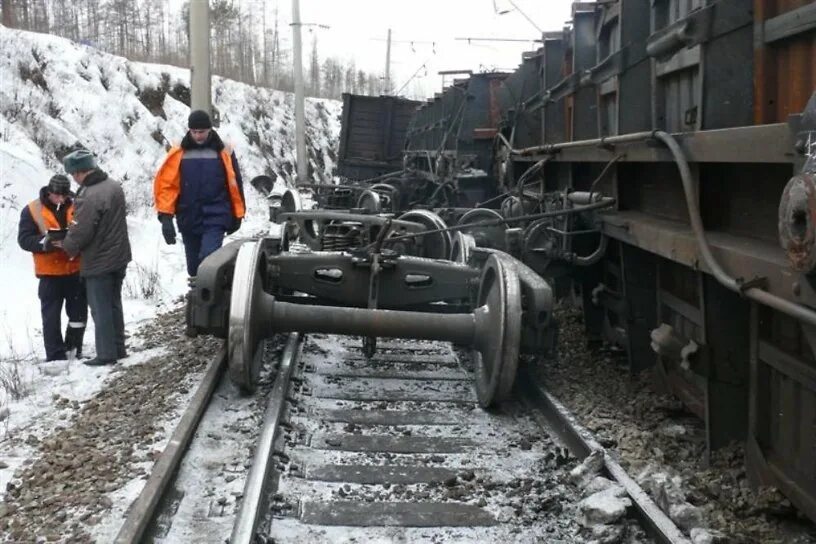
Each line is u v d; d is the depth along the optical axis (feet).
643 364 22.94
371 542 14.26
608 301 24.85
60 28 121.49
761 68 14.08
